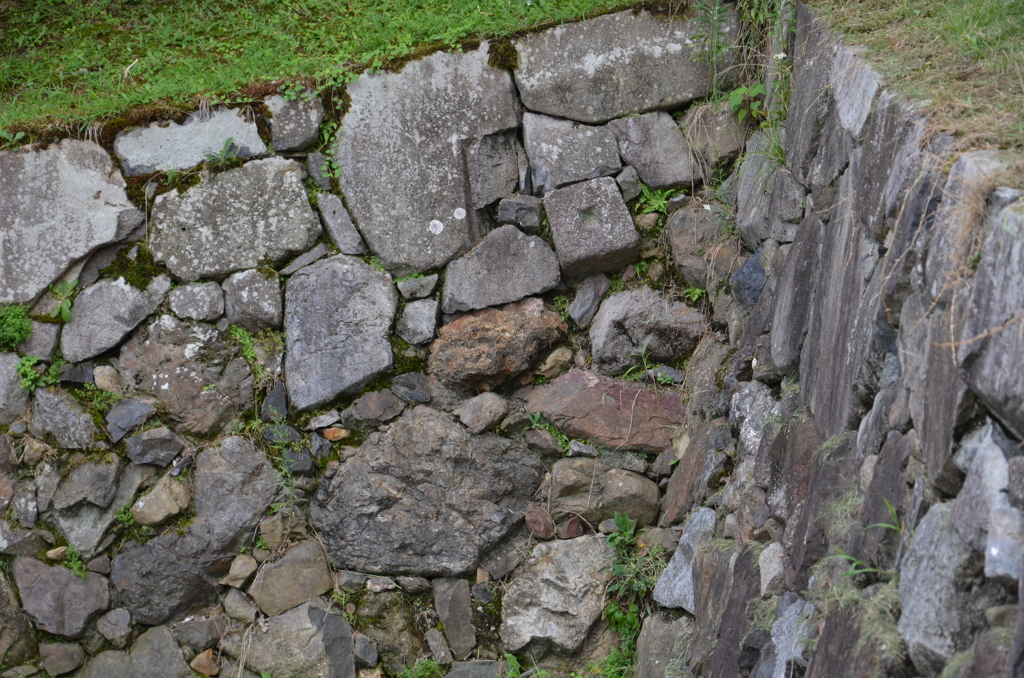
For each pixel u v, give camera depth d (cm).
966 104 207
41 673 364
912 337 201
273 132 376
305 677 363
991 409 160
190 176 375
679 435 379
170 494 371
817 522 236
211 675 367
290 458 376
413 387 383
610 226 385
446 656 369
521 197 388
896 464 201
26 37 433
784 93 335
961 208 177
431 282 386
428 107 382
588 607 366
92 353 373
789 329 294
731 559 294
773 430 291
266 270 380
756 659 258
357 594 373
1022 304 148
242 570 372
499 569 376
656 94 387
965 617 162
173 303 377
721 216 382
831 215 272
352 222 382
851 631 195
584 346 394
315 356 380
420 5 415
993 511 153
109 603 369
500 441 382
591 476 381
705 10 376
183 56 412
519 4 396
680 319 384
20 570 365
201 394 377
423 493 374
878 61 253
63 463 370
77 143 368
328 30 417
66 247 370
